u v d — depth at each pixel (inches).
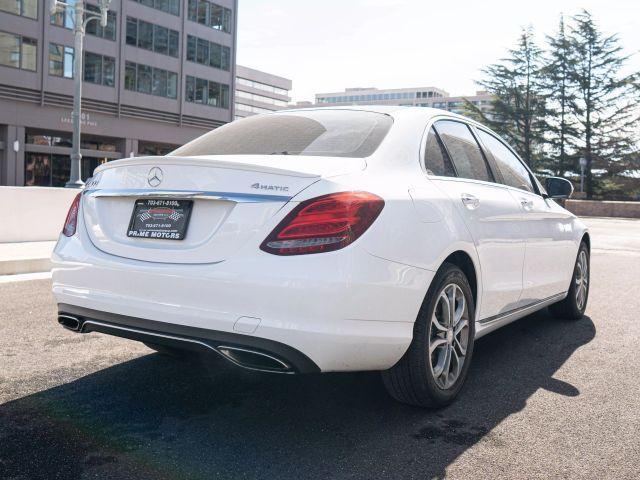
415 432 103.0
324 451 94.6
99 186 113.2
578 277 197.5
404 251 99.1
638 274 317.1
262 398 118.1
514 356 152.9
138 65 1531.7
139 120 1555.1
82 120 1423.5
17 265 285.9
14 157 1311.5
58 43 1353.3
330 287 89.2
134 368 135.3
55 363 137.6
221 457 91.6
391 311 97.2
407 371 106.3
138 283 99.5
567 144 2014.0
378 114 124.5
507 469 89.7
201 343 94.0
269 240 91.5
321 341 89.7
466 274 124.3
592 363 147.2
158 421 105.3
